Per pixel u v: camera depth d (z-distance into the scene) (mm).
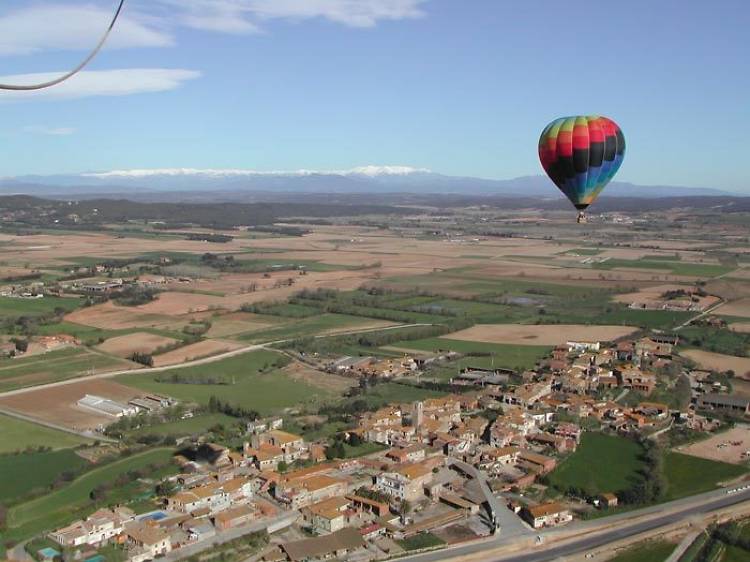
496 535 134500
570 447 172125
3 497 142875
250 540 131000
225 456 163750
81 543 126500
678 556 128250
